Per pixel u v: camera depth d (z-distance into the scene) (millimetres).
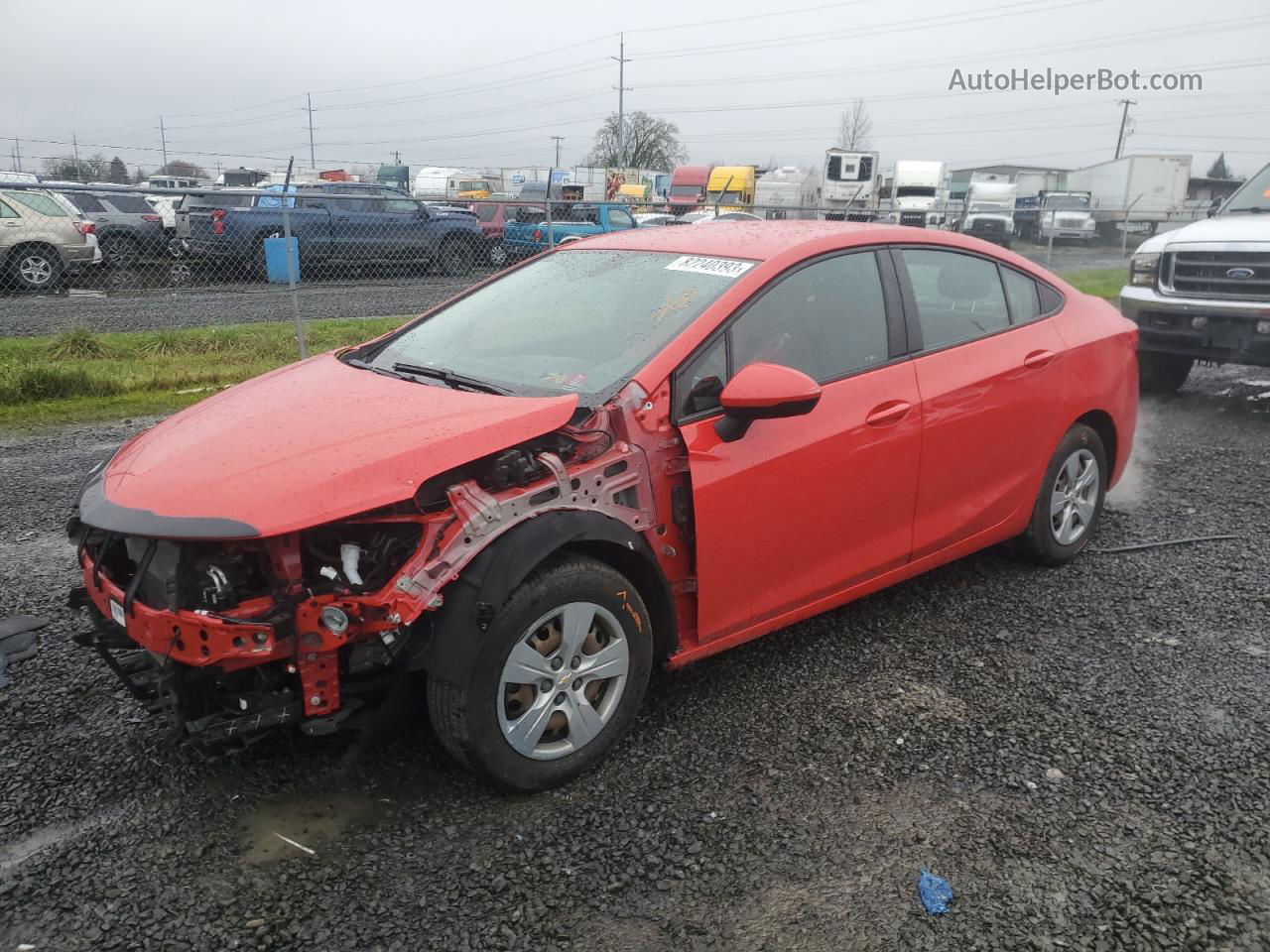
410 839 2859
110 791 3066
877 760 3285
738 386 3148
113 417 8234
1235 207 9211
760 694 3707
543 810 3002
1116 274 21141
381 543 2848
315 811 2980
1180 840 2889
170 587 2699
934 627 4293
